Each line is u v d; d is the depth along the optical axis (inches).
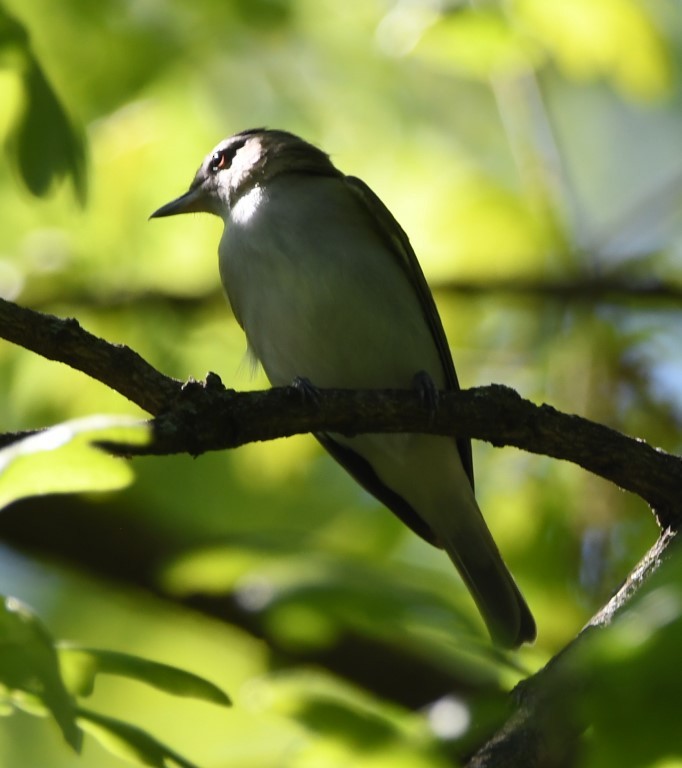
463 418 295.1
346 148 475.8
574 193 474.6
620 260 461.1
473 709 265.3
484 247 462.0
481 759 218.4
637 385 418.9
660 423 415.2
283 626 343.6
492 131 490.0
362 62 477.1
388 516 421.7
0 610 233.5
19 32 358.9
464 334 462.0
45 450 199.8
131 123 467.8
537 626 386.3
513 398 295.9
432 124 486.3
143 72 434.6
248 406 282.2
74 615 467.5
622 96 492.1
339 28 473.1
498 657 307.1
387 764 263.0
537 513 415.8
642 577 248.8
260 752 384.8
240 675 450.3
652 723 171.2
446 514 390.6
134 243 475.8
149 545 438.6
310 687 281.1
